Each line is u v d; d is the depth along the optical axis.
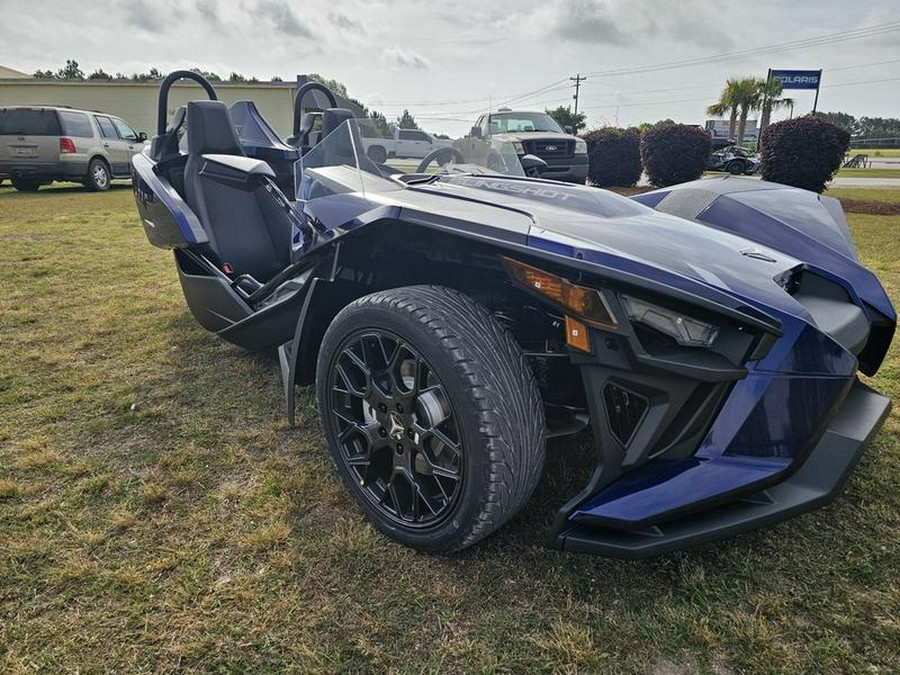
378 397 1.82
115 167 13.74
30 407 2.72
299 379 2.26
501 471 1.57
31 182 13.21
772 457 1.52
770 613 1.55
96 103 24.38
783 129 11.75
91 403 2.77
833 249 2.34
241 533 1.87
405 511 1.82
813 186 11.76
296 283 2.37
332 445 2.01
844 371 1.56
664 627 1.52
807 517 1.92
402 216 1.76
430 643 1.48
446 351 1.60
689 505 1.48
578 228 1.76
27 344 3.51
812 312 1.99
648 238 1.82
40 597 1.61
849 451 1.62
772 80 36.00
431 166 2.75
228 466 2.25
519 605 1.59
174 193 3.30
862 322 2.04
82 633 1.50
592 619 1.54
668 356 1.50
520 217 1.78
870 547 1.78
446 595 1.63
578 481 2.10
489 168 2.89
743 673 1.39
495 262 1.78
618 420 1.59
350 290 2.13
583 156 11.98
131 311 4.15
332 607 1.59
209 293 3.08
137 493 2.08
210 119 3.40
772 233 2.47
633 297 1.51
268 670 1.40
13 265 5.46
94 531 1.87
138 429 2.53
